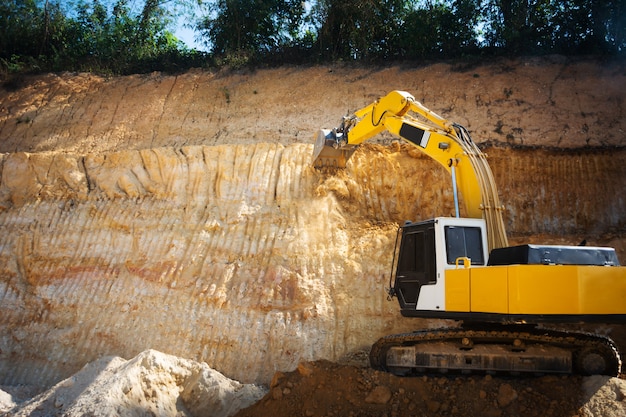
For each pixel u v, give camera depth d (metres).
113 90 21.52
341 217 13.18
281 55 21.34
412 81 18.77
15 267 13.98
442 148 10.34
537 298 8.24
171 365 10.14
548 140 15.87
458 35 20.03
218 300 12.09
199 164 14.52
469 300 8.91
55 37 24.69
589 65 17.92
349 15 20.91
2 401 10.34
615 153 14.78
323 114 18.45
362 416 8.85
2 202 15.13
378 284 12.04
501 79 18.02
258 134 18.30
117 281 13.16
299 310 11.67
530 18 19.48
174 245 13.21
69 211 14.65
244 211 13.45
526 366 9.09
